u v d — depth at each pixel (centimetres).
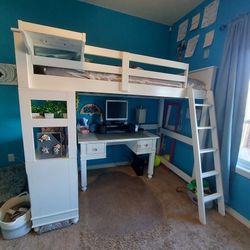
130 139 232
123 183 249
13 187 185
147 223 172
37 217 150
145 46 289
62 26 232
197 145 181
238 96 180
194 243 150
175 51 292
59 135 163
